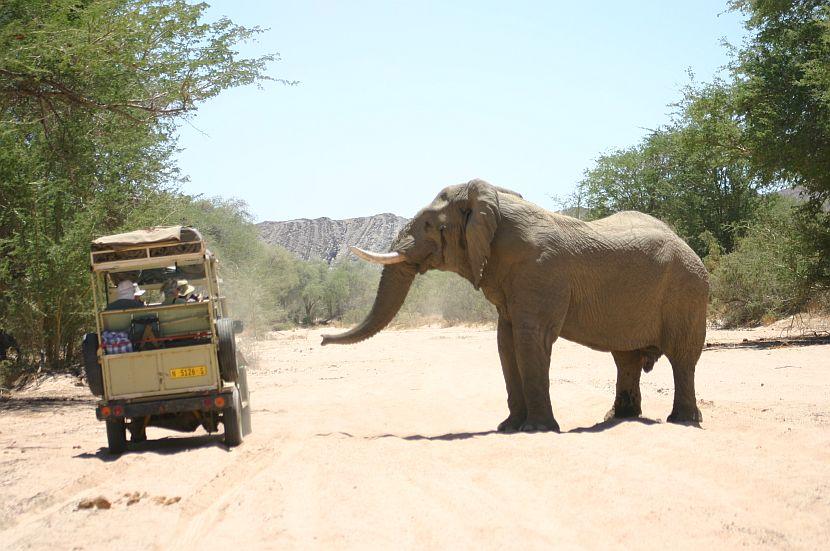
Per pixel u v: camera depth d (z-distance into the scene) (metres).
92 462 9.22
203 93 16.48
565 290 10.61
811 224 28.75
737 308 34.88
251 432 11.71
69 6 15.12
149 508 6.75
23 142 18.19
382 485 7.35
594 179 52.50
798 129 25.62
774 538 5.53
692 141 28.92
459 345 33.19
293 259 93.44
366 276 100.19
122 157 20.42
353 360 27.97
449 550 5.44
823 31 25.58
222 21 16.56
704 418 11.30
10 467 8.82
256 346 36.19
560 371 20.03
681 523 5.90
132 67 16.17
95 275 10.06
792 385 15.62
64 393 19.00
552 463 7.98
